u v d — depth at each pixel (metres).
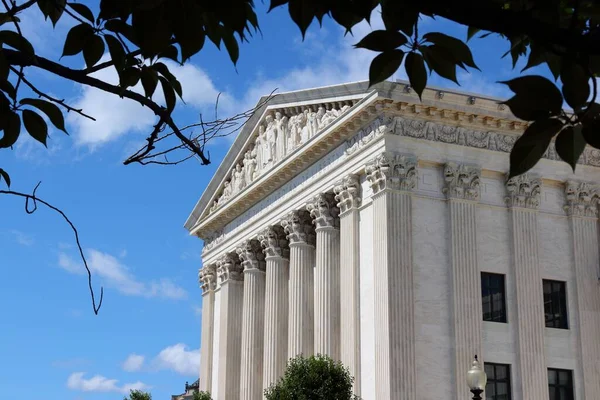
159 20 7.94
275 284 75.12
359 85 64.19
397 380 56.47
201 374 88.50
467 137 62.75
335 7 7.05
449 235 60.50
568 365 62.06
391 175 59.78
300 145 70.12
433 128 61.94
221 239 87.31
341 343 63.09
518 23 6.51
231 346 83.06
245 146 82.31
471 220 60.94
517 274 61.56
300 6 6.99
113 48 8.80
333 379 55.53
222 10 7.37
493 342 60.09
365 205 63.06
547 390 60.00
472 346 58.53
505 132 63.84
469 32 8.45
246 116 9.88
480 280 60.59
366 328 61.09
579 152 6.68
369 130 62.84
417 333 58.22
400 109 61.06
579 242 64.44
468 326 58.84
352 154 63.97
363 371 60.81
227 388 81.75
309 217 71.81
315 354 65.25
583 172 65.81
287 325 74.56
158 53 8.70
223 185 87.50
